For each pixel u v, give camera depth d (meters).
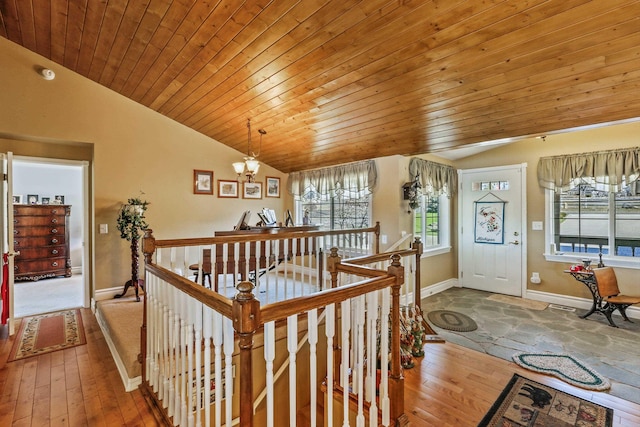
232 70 3.12
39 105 3.69
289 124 4.08
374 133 3.84
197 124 4.72
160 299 2.05
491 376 2.53
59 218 6.17
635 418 2.02
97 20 2.83
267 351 1.25
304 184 5.77
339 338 2.26
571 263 4.42
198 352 1.52
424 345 3.09
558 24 1.92
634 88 2.28
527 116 2.90
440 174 5.21
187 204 4.88
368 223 4.88
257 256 3.07
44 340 3.24
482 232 5.32
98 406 2.19
